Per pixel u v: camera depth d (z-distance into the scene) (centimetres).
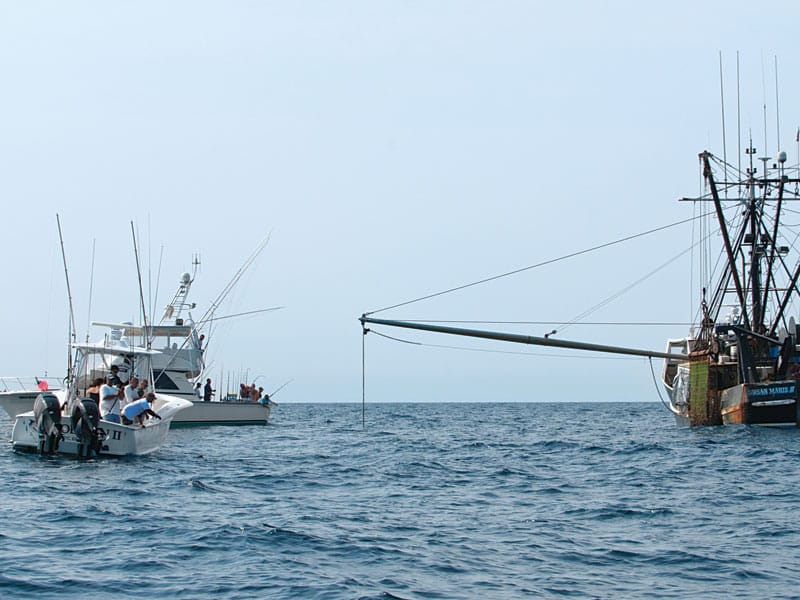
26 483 2578
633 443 4581
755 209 5744
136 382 3359
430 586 1509
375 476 3008
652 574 1600
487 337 3822
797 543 1862
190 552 1705
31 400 4478
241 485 2702
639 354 4419
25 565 1579
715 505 2378
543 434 5712
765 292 5806
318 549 1766
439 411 13162
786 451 3906
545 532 1981
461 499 2484
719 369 5644
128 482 2636
